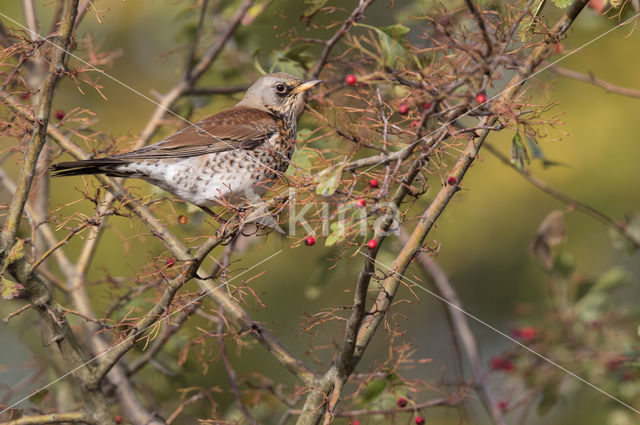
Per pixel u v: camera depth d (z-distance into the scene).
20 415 7.25
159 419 8.53
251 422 8.83
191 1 11.47
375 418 8.21
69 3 6.95
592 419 12.98
